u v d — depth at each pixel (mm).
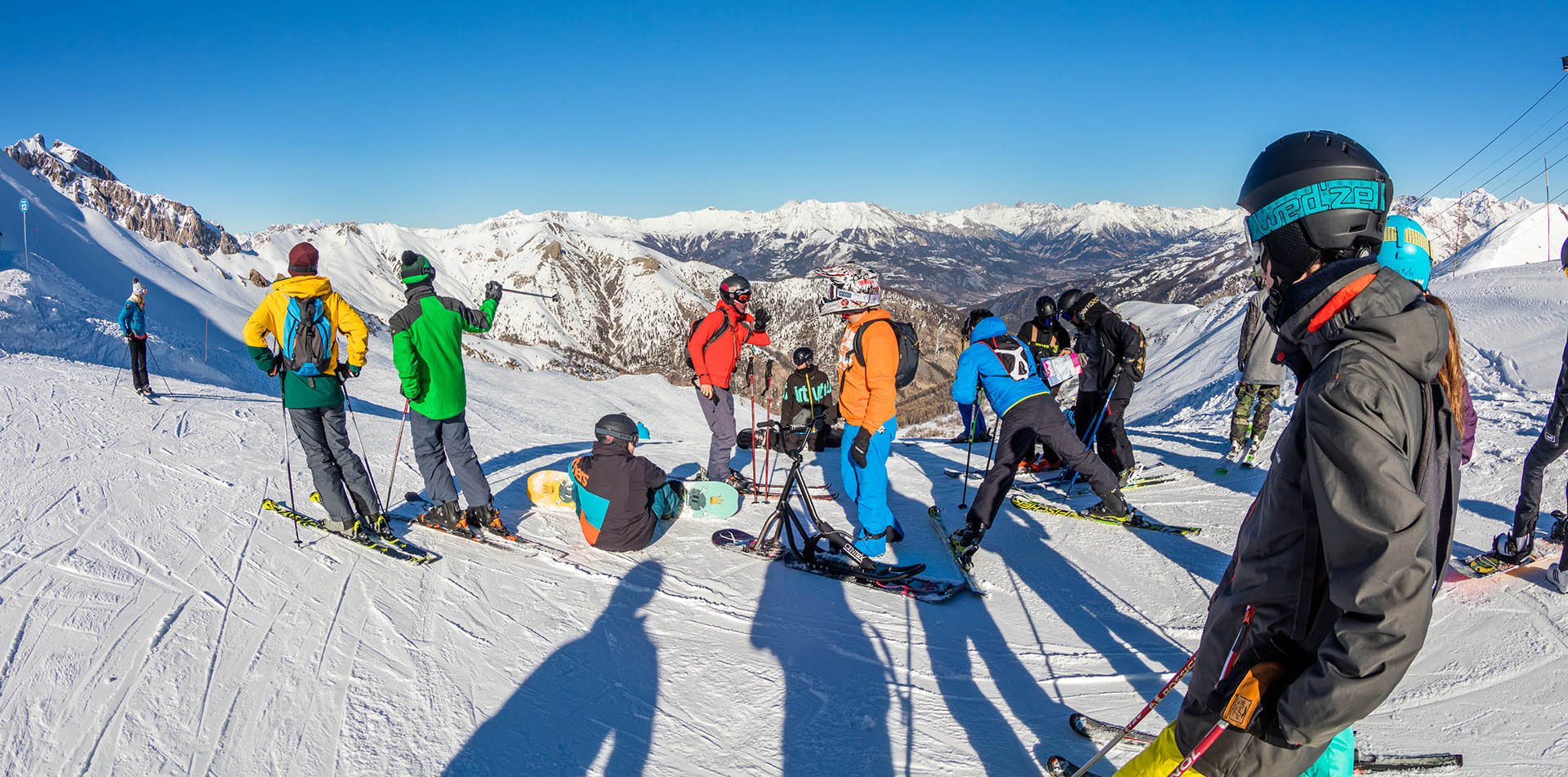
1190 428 10656
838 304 4668
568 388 23016
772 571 4871
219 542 4680
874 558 4945
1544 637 3580
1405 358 1422
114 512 5043
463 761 2910
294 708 3156
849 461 4820
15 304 19328
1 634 3467
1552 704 3096
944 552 5316
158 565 4309
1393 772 2736
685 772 2922
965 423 9312
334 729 3047
